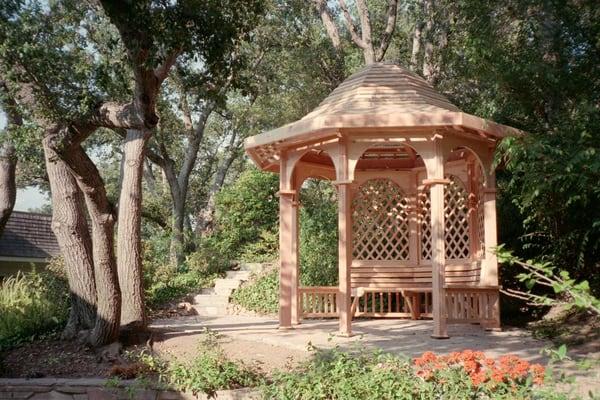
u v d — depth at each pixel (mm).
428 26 16688
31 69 7441
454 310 9766
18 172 21812
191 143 21375
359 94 9953
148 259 15203
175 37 6949
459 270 11828
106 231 8508
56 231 9125
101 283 8461
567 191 9031
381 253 12742
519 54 10242
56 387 6949
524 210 10609
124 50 7922
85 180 8195
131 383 6727
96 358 8195
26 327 9320
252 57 20125
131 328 8914
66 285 12055
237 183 19359
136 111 7730
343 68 18953
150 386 6574
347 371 5914
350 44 20453
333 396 5719
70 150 7961
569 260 10266
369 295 13148
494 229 10156
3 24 7082
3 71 7676
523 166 8484
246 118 22047
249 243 18875
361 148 9352
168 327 10406
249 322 11609
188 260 17219
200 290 15500
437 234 9117
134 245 9242
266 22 18781
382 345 8273
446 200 12477
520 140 8523
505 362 5074
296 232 11508
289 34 19594
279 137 9797
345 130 9227
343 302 9109
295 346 8242
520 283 11711
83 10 10367
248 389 6363
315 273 13953
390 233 12961
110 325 8422
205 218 22688
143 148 9500
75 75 7719
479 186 11539
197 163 30219
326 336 9188
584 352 7559
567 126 8891
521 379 4996
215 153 29781
